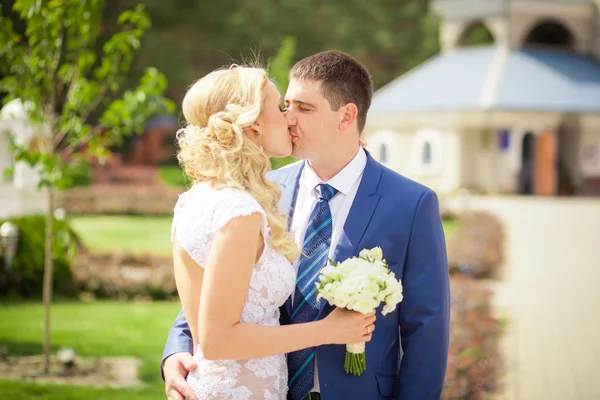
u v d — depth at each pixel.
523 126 30.77
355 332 2.84
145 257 12.05
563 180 31.98
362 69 3.15
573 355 8.27
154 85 7.39
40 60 6.96
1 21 6.88
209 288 2.66
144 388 6.60
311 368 3.07
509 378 7.30
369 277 2.79
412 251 3.08
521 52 33.66
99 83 7.38
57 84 7.37
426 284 3.05
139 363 7.49
